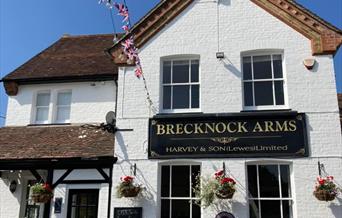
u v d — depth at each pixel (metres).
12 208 12.53
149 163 10.52
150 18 11.63
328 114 10.17
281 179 10.05
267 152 10.08
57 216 12.23
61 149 11.40
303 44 10.80
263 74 10.98
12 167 11.06
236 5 11.41
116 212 10.25
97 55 14.88
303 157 9.93
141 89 11.19
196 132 10.52
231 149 10.25
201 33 11.35
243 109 10.64
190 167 10.49
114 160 10.66
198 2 11.62
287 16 11.04
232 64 10.96
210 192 9.69
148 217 10.14
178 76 11.38
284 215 9.80
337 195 9.54
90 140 11.85
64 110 13.75
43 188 10.62
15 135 12.72
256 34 11.09
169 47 11.40
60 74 13.71
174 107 11.13
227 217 9.68
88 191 12.42
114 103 13.27
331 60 10.57
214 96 10.78
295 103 10.39
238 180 10.02
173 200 10.34
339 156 9.83
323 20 10.77
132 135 10.82
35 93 13.95
